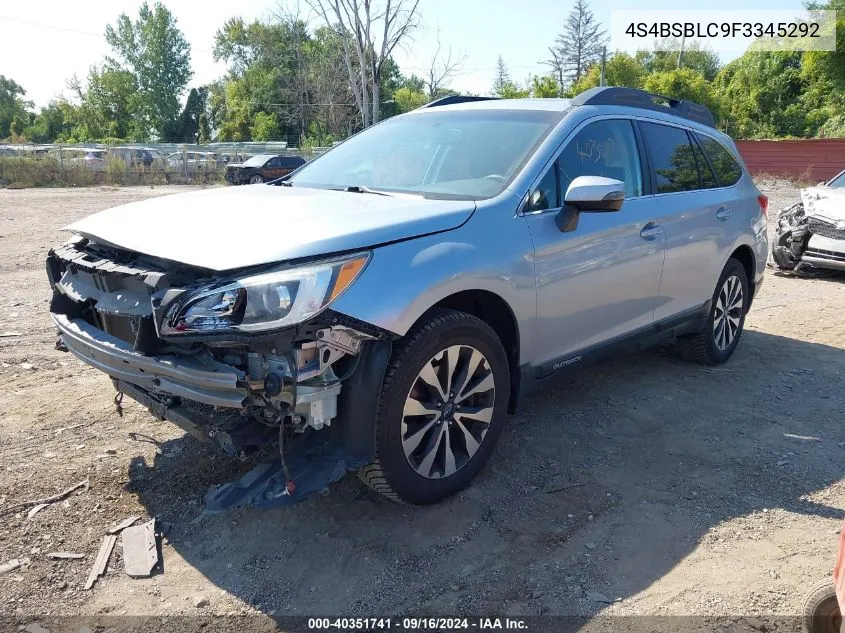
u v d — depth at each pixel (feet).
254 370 8.72
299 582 9.12
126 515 10.50
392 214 10.18
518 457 12.53
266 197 11.62
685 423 14.26
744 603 8.73
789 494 11.44
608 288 13.12
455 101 16.06
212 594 8.90
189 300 8.48
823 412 15.05
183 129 255.70
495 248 10.77
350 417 9.21
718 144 17.49
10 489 11.06
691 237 15.35
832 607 8.06
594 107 13.65
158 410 10.01
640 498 11.21
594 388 16.12
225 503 8.96
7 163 94.12
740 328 18.45
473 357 10.60
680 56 198.29
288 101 185.06
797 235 29.73
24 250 33.99
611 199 11.16
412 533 10.13
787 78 165.37
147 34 244.83
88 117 253.24
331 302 8.69
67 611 8.54
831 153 111.34
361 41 77.71
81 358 10.64
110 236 10.01
